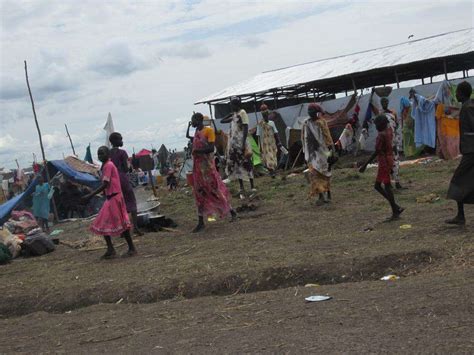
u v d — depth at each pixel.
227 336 4.82
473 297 4.99
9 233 11.26
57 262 9.84
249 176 13.74
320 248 7.88
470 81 20.56
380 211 10.38
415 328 4.39
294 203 12.65
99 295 7.23
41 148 15.74
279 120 23.69
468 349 3.87
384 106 12.53
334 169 18.80
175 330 5.27
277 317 5.24
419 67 26.11
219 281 7.06
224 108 28.62
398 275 6.57
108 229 9.23
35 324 6.32
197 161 10.61
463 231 7.75
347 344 4.21
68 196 17.12
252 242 9.02
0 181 30.69
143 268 8.16
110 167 9.25
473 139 7.63
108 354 4.75
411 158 19.55
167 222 11.91
